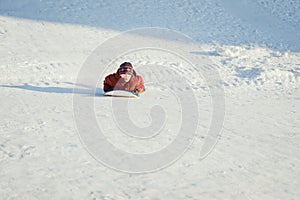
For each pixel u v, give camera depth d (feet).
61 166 15.96
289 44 64.69
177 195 13.98
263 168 17.10
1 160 16.26
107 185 14.49
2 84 34.40
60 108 25.95
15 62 43.32
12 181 14.43
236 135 21.98
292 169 17.22
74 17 70.44
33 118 22.97
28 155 16.93
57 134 19.97
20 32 59.16
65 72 41.39
